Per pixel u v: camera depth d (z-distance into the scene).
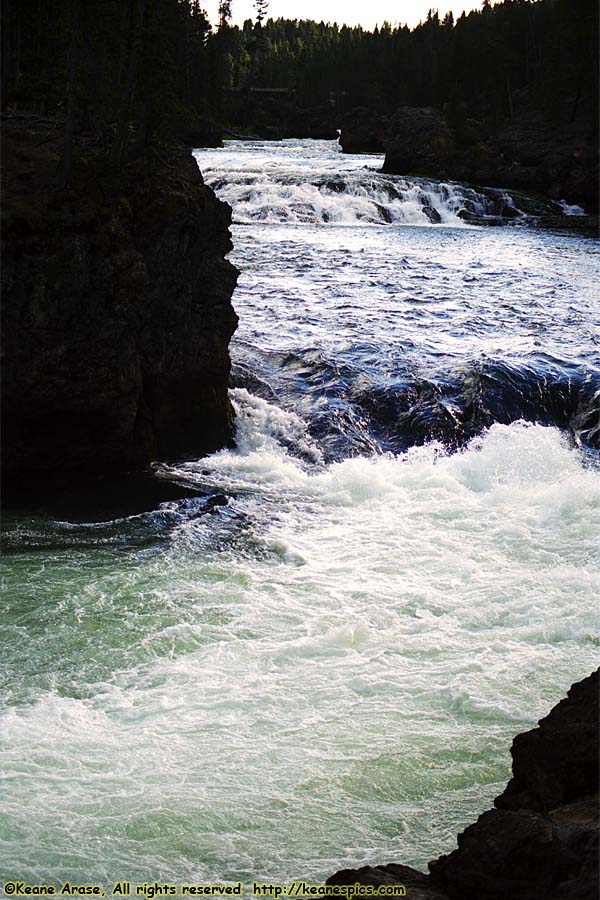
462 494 16.25
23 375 16.14
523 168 58.84
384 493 16.47
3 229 15.77
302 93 130.12
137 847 7.71
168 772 8.71
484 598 12.43
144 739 9.24
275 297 26.55
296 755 9.08
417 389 20.16
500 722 9.70
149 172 18.12
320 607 12.21
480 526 14.92
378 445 19.05
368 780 8.72
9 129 19.16
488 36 84.62
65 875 7.34
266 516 15.53
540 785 6.73
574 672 10.69
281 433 19.17
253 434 19.22
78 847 7.66
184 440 18.84
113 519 15.30
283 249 34.72
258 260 32.03
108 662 10.74
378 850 7.79
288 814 8.20
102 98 19.84
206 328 18.81
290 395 20.09
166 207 17.80
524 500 15.82
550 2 84.75
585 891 5.25
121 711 9.77
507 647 11.23
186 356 18.52
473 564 13.51
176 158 19.25
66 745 9.07
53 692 10.09
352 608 12.17
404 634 11.55
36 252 16.09
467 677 10.52
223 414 19.17
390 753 9.13
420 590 12.70
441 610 12.15
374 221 47.34
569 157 57.88
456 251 36.88
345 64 132.38
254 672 10.60
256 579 13.03
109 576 12.98
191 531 14.79
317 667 10.76
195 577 13.05
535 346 22.78
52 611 11.88
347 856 7.71
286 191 47.25
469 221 48.97
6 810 8.02
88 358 16.55
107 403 16.86
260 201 46.88
